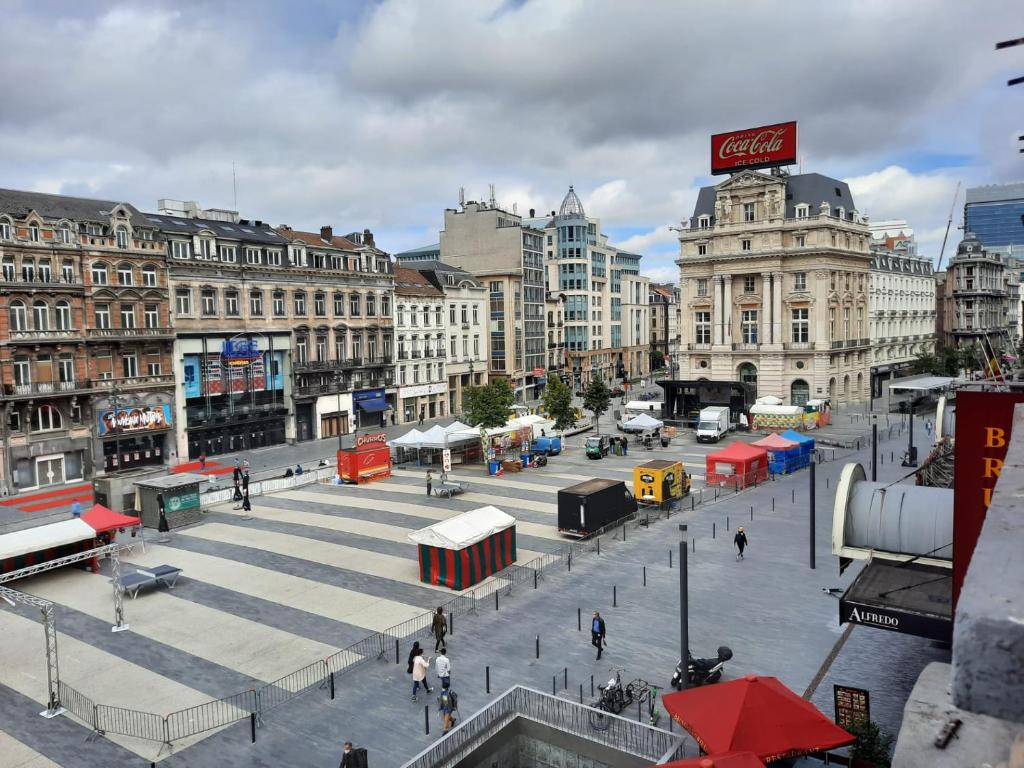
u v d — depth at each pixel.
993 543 2.61
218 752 19.73
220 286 66.38
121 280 58.94
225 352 66.50
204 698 22.58
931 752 2.43
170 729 20.78
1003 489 3.19
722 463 50.75
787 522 40.25
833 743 16.39
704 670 22.05
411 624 27.66
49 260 54.47
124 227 58.72
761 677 18.62
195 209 71.38
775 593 29.67
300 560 35.47
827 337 86.75
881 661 23.53
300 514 44.34
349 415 79.25
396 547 37.28
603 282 137.62
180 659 25.28
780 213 86.81
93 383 56.66
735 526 39.75
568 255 128.25
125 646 26.38
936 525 19.30
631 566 33.53
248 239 69.06
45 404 54.59
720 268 91.25
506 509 44.69
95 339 56.72
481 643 25.88
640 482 44.03
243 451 68.69
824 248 84.69
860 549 20.17
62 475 55.66
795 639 25.36
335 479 53.00
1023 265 167.12
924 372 104.75
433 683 23.20
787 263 87.81
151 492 41.38
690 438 71.56
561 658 24.53
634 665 23.88
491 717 20.55
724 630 26.22
